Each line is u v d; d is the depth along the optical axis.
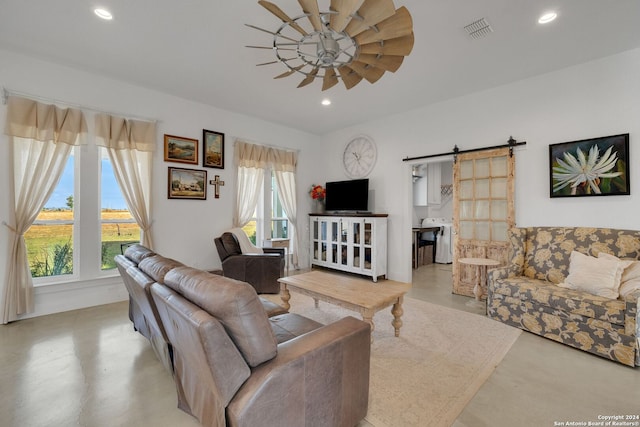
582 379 1.96
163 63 3.11
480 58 2.97
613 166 2.89
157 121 3.83
